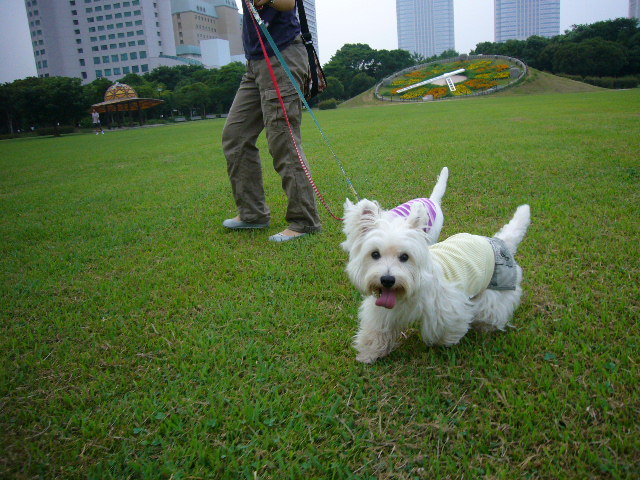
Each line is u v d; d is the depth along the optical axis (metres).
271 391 2.43
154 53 107.06
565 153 8.00
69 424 2.27
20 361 2.84
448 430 2.08
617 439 1.95
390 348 2.74
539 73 63.19
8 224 6.22
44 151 19.56
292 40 4.39
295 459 2.01
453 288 2.63
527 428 2.05
